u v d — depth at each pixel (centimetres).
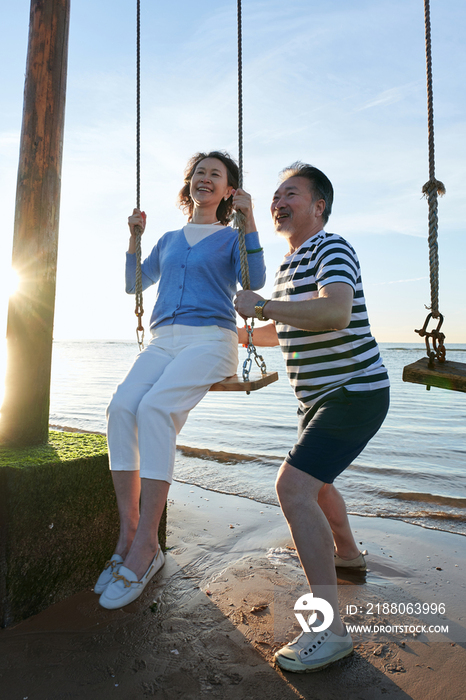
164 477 201
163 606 213
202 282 244
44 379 247
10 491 194
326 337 195
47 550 209
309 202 220
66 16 256
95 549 231
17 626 195
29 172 246
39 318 244
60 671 168
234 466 491
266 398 1297
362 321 197
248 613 208
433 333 183
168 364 228
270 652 181
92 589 227
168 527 315
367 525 327
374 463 545
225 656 177
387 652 183
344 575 251
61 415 923
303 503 176
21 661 173
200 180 268
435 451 623
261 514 341
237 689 159
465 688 161
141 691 158
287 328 209
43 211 246
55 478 211
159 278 283
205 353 223
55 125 250
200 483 425
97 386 1594
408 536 305
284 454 568
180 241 263
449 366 183
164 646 183
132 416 214
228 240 256
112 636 189
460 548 285
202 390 221
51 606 210
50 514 209
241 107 239
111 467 214
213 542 289
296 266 212
